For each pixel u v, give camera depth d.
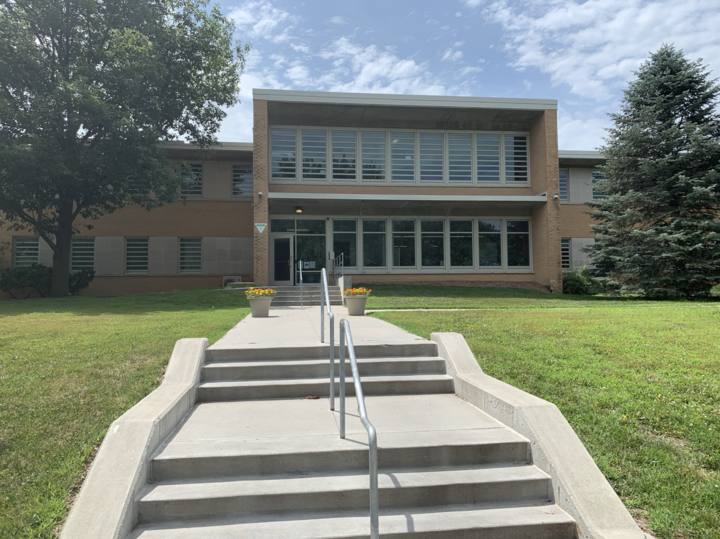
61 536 2.92
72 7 17.28
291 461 3.74
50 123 16.52
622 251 19.70
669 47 20.22
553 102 20.64
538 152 21.45
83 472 3.66
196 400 5.26
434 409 4.92
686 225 18.34
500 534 3.20
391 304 14.55
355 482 3.57
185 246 22.52
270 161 20.80
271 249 21.17
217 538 3.05
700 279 18.27
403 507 3.48
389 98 19.48
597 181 21.14
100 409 4.72
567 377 5.82
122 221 22.14
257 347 6.21
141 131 17.89
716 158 18.64
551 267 20.73
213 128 20.94
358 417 4.66
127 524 3.12
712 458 3.87
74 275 20.84
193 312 12.58
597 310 12.88
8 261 21.61
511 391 4.75
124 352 6.84
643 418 4.64
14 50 15.87
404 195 19.50
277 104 19.39
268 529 3.18
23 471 3.64
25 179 16.45
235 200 22.70
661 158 19.05
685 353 7.00
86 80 16.14
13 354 6.85
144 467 3.54
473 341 7.91
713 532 3.04
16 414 4.58
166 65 19.08
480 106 20.06
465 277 22.12
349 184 21.19
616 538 3.01
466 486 3.54
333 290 16.81
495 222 22.52
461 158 21.98
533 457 3.89
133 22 18.38
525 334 8.61
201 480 3.63
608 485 3.43
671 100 19.91
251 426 4.41
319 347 6.27
